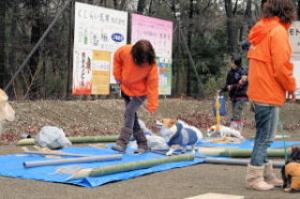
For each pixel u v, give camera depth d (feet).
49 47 62.08
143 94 30.01
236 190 21.30
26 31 62.64
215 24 92.17
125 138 30.17
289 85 20.56
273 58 20.38
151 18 59.31
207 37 93.66
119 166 23.61
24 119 42.50
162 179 23.49
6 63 57.47
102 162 26.71
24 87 57.77
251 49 21.33
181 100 68.80
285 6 20.86
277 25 20.66
